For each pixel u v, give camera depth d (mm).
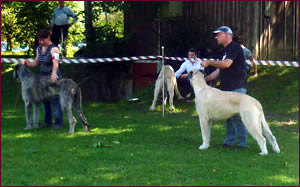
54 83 7719
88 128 8164
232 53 6547
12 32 18766
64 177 5188
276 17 12430
